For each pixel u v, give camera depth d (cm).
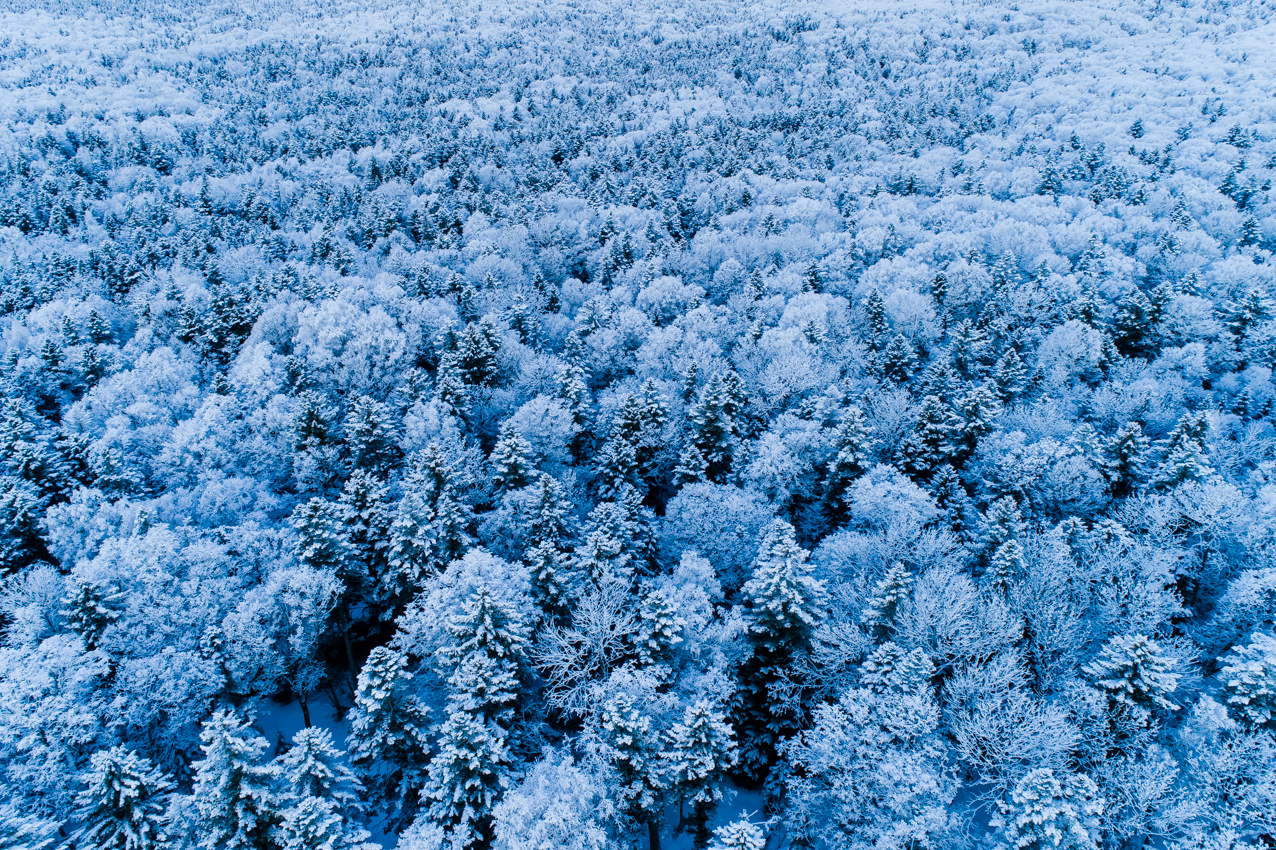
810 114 17688
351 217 11606
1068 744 2580
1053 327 6944
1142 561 3544
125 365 6662
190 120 17338
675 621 3103
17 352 6300
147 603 3488
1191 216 9481
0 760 2836
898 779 2472
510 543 4275
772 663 3447
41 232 10706
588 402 6088
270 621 3609
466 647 3033
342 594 3916
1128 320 6862
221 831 2291
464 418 5981
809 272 8506
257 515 4441
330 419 5462
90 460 4850
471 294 8025
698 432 5412
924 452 5038
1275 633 3122
